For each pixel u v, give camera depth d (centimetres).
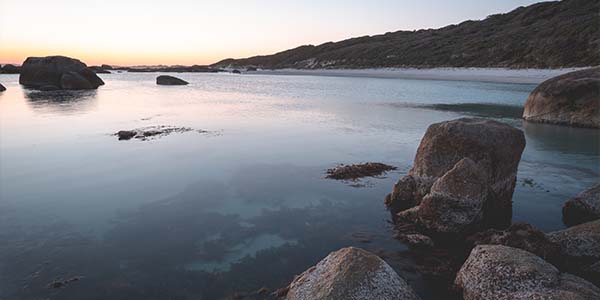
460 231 701
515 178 881
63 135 1611
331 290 429
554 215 811
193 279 584
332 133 1689
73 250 671
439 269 590
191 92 4034
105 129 1753
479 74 5475
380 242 689
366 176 1072
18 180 1034
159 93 3841
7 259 635
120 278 587
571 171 1120
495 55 5991
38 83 4178
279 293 532
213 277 588
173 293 549
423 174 849
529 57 5353
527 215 812
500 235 616
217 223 787
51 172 1105
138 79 7031
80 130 1723
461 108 2542
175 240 714
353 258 469
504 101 2933
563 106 1905
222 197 928
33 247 679
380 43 10319
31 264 621
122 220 799
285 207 867
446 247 666
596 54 4488
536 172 1110
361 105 2767
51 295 539
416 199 850
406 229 739
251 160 1245
